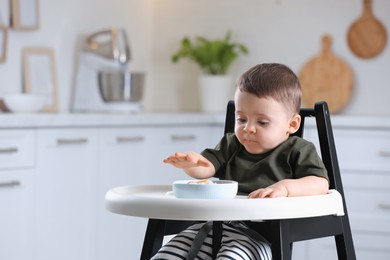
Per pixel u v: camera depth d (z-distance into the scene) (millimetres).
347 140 3441
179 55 4203
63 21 3898
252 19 4266
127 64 4152
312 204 1607
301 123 1979
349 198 3443
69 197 3221
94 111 3867
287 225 1644
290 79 1819
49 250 3148
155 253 1799
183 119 3645
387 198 3395
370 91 4008
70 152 3215
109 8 4199
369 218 3418
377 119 3373
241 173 1864
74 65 3949
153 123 3539
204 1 4391
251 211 1538
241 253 1683
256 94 1774
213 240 1768
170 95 4496
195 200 1553
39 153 3092
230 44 4242
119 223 3445
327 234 1804
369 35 3992
